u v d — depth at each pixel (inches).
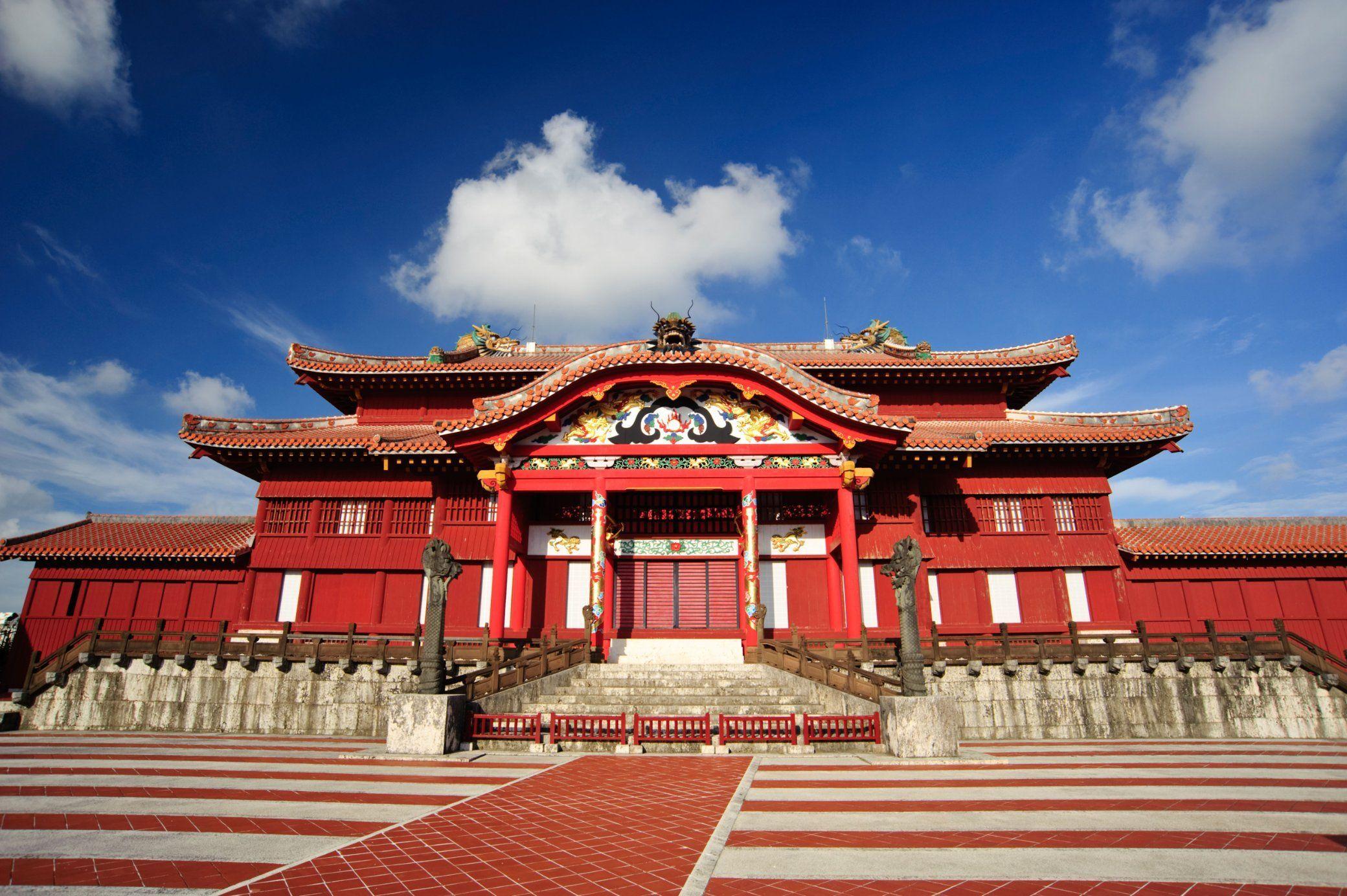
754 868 298.8
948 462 1047.6
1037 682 846.5
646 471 986.1
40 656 888.9
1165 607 1080.2
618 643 987.3
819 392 985.5
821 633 1011.9
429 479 1104.8
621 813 395.2
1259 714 850.1
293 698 852.6
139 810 399.5
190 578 1114.7
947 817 389.4
